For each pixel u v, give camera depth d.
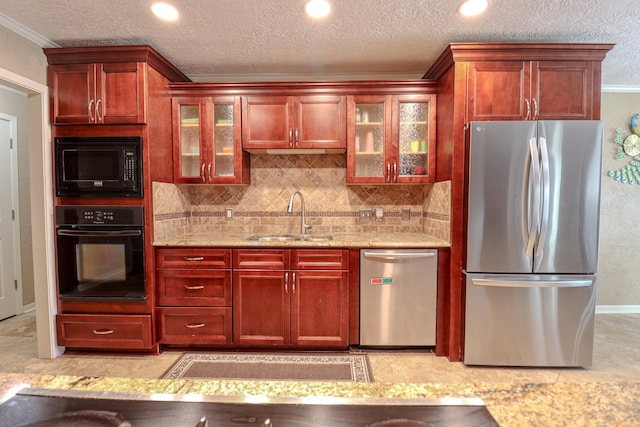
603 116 3.17
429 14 1.98
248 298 2.43
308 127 2.65
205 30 2.17
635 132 3.17
